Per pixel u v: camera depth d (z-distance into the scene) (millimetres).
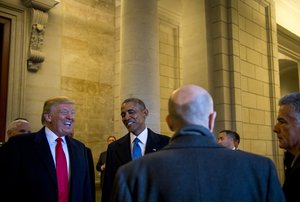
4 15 6246
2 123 6090
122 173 1378
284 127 1777
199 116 1375
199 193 1248
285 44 10242
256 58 7820
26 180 2500
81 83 7664
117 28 8562
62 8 7480
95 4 8234
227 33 7031
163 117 8797
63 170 2674
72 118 2760
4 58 6230
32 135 2703
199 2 7094
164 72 9062
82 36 7820
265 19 8469
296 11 10469
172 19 9422
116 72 8391
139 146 3127
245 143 6969
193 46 7078
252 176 1298
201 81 6836
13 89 6254
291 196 1462
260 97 7742
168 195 1262
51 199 2488
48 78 6863
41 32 6562
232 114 6793
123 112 3129
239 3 7441
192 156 1307
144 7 5426
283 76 14406
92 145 7746
